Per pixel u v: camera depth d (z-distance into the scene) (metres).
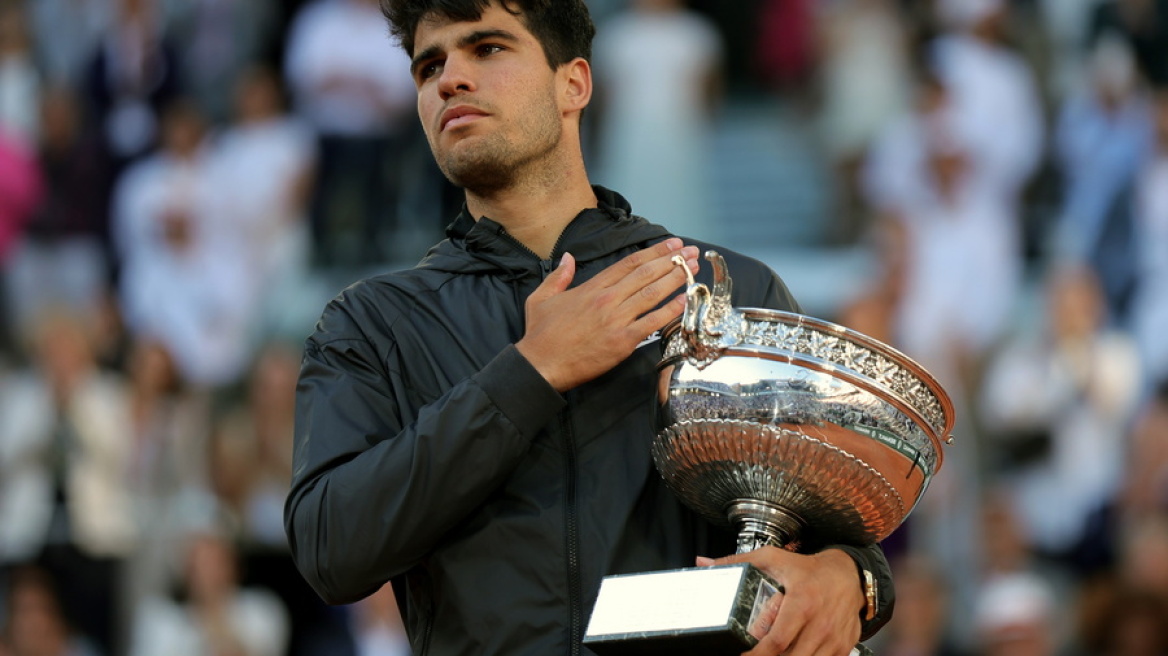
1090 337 24.05
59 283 29.67
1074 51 27.92
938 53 27.42
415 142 29.03
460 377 7.19
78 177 30.19
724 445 6.68
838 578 6.61
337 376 7.23
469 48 7.63
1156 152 26.34
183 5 31.33
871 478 6.69
